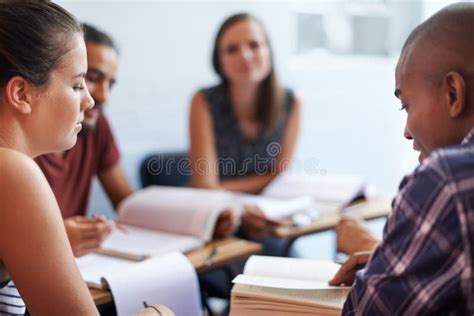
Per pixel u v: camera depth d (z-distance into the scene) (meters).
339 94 3.21
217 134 2.17
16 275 0.81
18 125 0.85
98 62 1.47
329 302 0.89
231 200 1.56
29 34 0.82
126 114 2.53
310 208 1.76
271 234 1.58
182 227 1.46
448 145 0.73
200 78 2.73
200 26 2.69
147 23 2.54
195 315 1.17
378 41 3.38
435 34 0.72
